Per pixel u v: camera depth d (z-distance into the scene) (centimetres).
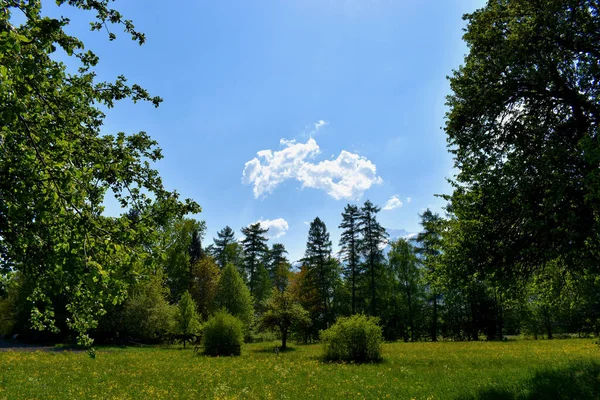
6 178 553
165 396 1321
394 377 1639
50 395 1298
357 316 2559
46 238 593
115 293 661
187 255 5625
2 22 378
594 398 980
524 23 1266
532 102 1347
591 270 1137
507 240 1205
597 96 1132
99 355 2852
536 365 1662
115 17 615
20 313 4297
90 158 629
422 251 5253
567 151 1090
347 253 5538
